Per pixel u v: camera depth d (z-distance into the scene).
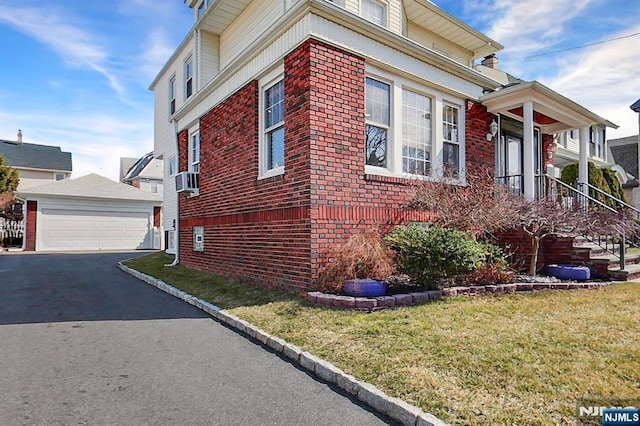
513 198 7.33
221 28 12.62
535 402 2.80
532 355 3.61
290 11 6.48
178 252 11.58
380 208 7.00
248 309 5.79
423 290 6.03
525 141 8.71
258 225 7.50
